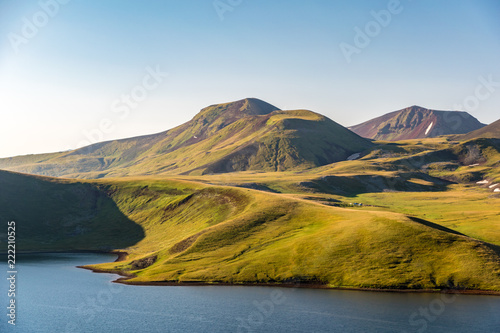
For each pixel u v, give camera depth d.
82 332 70.69
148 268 117.12
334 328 70.69
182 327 72.94
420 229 107.56
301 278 96.81
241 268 104.19
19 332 71.44
